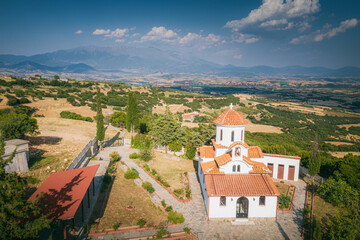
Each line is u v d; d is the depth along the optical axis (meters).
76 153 45.53
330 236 23.84
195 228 27.92
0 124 40.44
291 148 54.03
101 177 38.50
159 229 27.08
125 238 25.17
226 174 32.38
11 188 18.78
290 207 32.53
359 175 36.66
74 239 23.00
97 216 28.64
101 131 55.69
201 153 37.25
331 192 33.97
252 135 101.50
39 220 17.25
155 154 56.75
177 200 34.09
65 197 23.02
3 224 15.82
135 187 37.59
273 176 42.78
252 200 29.86
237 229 28.02
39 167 36.16
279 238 26.50
